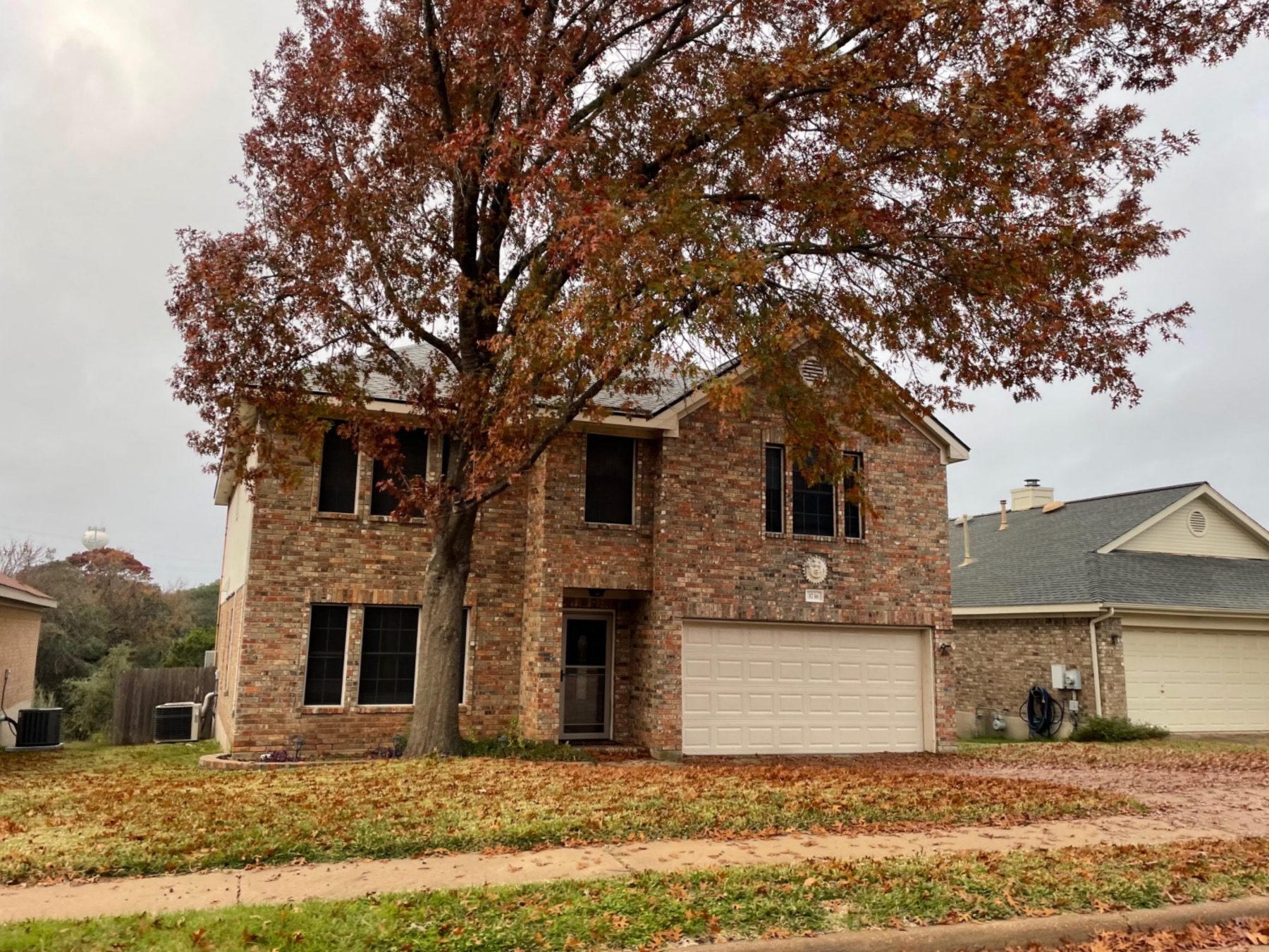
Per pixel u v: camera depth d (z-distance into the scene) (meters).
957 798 10.24
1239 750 17.22
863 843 8.16
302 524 14.96
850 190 11.07
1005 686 22.28
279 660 14.55
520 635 16.11
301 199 12.52
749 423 16.78
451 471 13.80
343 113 12.46
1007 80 10.26
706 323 11.02
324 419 13.98
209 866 6.99
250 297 12.53
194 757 16.84
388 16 12.74
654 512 16.17
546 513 15.52
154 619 46.38
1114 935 6.14
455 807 8.96
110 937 5.27
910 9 10.05
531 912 5.84
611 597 16.92
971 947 5.83
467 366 13.72
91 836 7.71
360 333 13.27
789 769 13.57
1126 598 20.47
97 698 28.59
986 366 12.77
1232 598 21.70
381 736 14.91
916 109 10.64
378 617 15.37
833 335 12.73
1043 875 7.00
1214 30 11.10
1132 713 20.42
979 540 27.58
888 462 17.72
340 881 6.64
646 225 10.01
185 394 13.05
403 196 12.90
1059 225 11.42
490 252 13.62
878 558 17.34
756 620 16.39
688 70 12.38
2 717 19.86
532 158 11.48
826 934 5.67
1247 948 6.06
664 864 7.21
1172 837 8.69
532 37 11.73
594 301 10.00
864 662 17.30
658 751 15.32
